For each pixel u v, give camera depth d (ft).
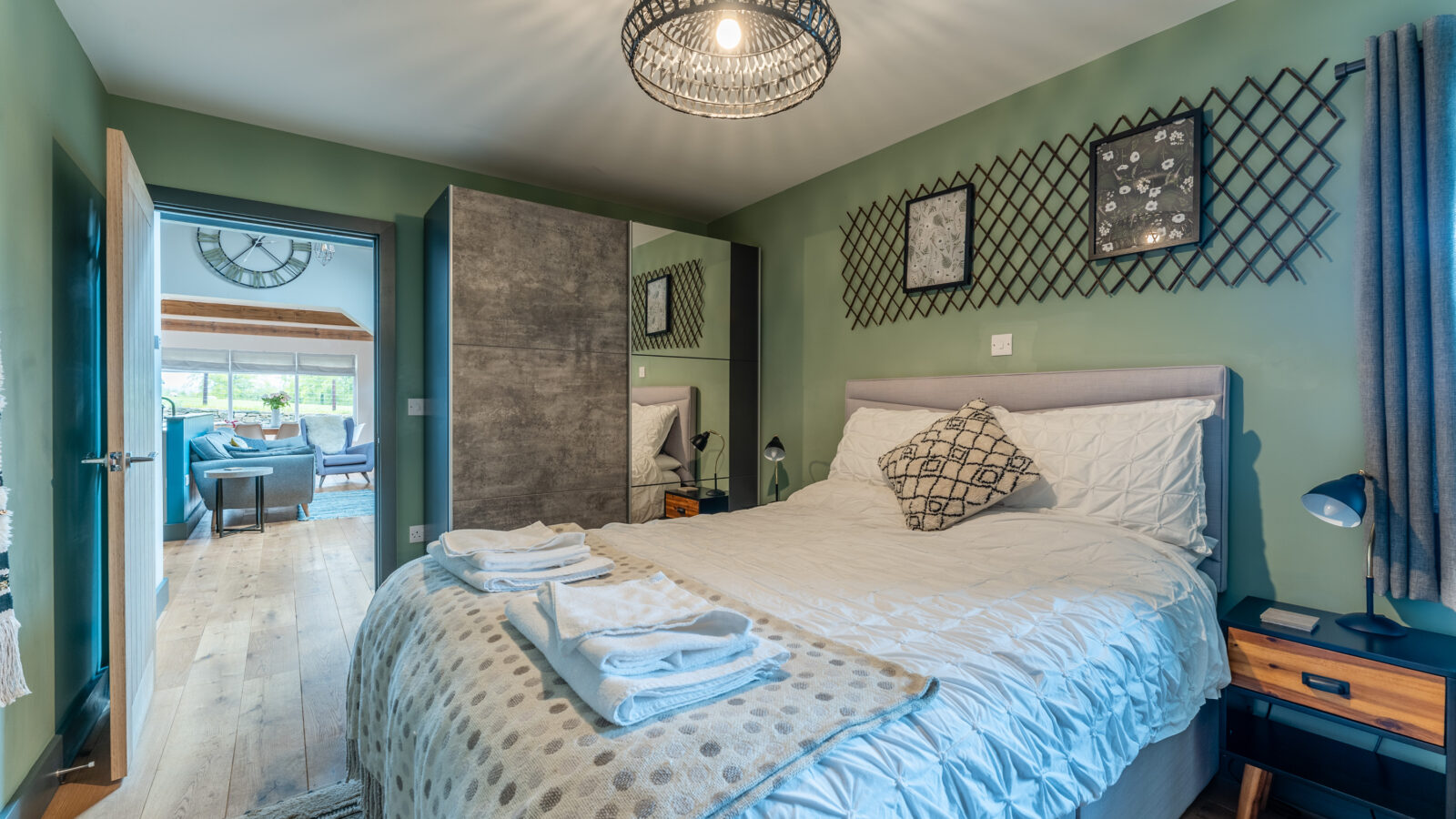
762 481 13.78
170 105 9.35
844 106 9.36
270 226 10.41
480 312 10.23
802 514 8.86
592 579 5.61
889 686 3.45
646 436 12.14
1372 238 5.78
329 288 21.74
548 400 10.89
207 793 6.09
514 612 4.31
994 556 6.36
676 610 4.06
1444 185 5.40
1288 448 6.54
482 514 10.21
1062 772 3.72
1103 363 8.06
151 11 7.06
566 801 2.61
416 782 3.64
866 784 2.82
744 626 3.72
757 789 2.64
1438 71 5.44
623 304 11.82
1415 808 4.97
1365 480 5.74
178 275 19.69
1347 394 6.18
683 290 12.62
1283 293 6.58
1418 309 5.51
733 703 3.26
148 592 7.82
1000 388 8.85
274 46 7.82
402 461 11.30
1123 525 6.66
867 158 11.27
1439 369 5.40
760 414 13.79
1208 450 6.83
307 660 9.28
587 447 11.34
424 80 8.67
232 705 7.86
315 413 35.09
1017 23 7.32
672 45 6.36
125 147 6.56
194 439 19.85
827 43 5.37
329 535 18.29
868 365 11.31
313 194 10.48
